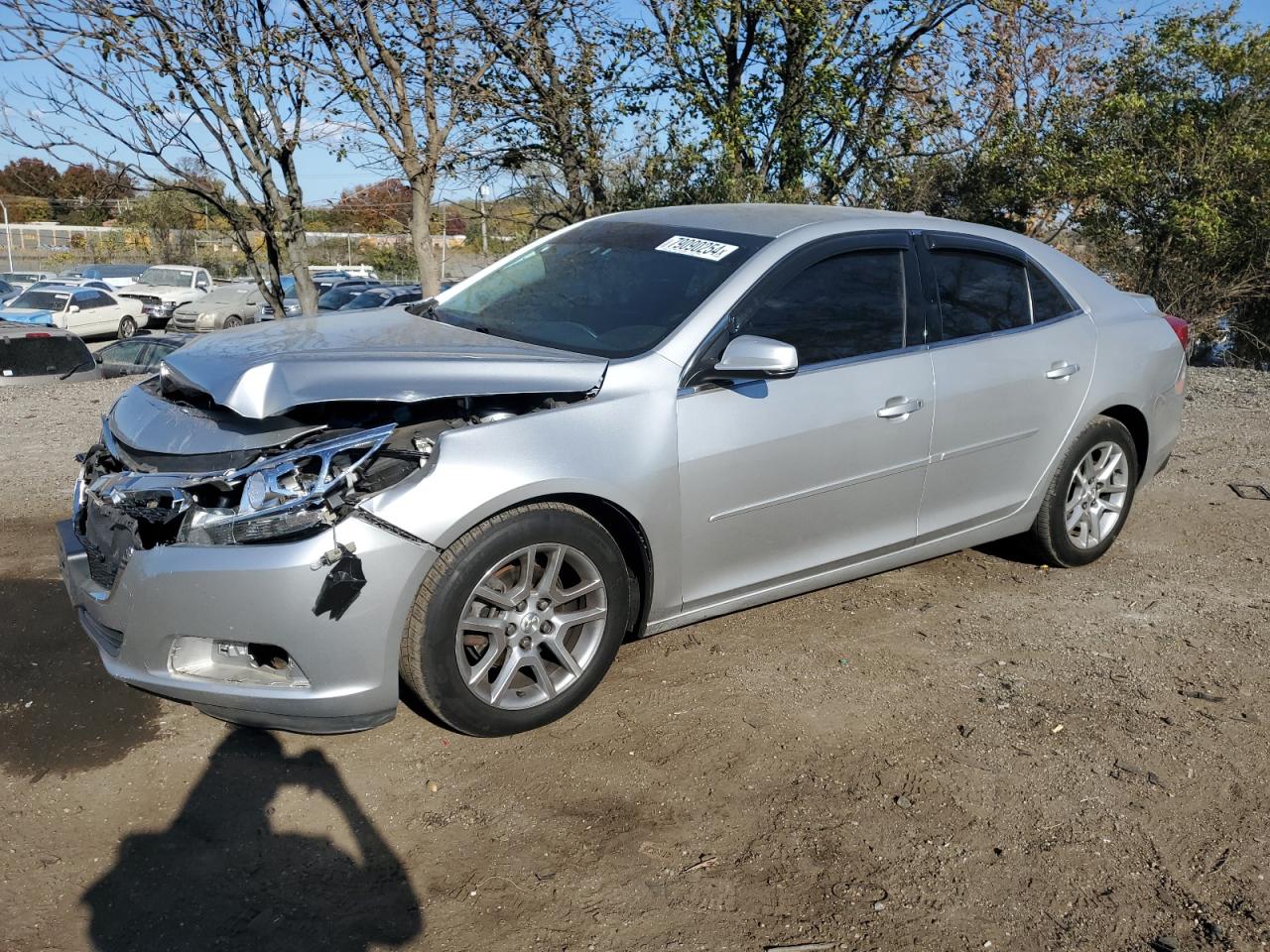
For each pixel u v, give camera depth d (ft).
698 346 12.37
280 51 32.89
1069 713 12.59
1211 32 58.59
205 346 12.44
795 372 11.91
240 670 10.57
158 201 139.85
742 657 13.78
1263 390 35.04
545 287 14.46
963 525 15.35
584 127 40.50
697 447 12.17
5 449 24.40
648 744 11.61
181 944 8.52
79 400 32.48
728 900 9.25
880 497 14.08
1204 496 21.98
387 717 10.83
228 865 9.49
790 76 42.06
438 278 37.73
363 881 9.35
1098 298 17.08
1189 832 10.38
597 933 8.80
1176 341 17.88
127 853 9.59
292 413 10.98
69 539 11.93
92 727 11.59
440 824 10.15
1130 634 14.94
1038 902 9.34
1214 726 12.36
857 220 14.52
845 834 10.18
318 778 10.81
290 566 9.93
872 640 14.47
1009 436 15.34
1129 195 57.21
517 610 11.35
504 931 8.79
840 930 8.93
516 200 43.27
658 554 12.17
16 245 173.47
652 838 10.03
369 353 11.44
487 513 10.69
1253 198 56.85
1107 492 17.37
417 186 36.58
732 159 40.57
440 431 11.25
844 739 11.85
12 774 10.69
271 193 36.60
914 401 14.02
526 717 11.53
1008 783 11.08
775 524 13.12
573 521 11.37
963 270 15.24
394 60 34.63
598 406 11.60
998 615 15.47
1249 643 14.71
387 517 10.23
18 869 9.29
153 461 10.89
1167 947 8.83
